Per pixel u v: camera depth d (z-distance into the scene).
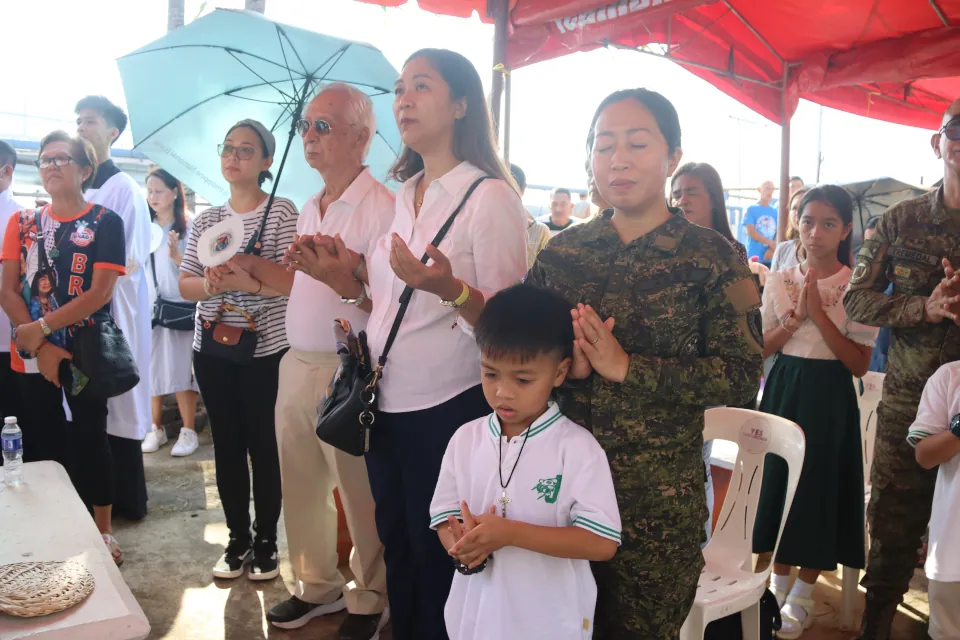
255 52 2.63
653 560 1.43
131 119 2.88
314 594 2.53
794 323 2.51
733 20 4.94
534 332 1.32
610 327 1.33
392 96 2.72
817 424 2.52
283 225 2.64
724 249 1.39
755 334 1.39
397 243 1.53
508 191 1.81
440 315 1.80
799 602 2.65
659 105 1.39
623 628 1.47
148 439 4.45
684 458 1.44
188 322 4.36
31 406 2.96
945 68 4.55
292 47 2.58
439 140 1.88
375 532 2.35
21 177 6.61
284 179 2.96
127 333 3.21
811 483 2.51
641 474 1.41
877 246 2.44
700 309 1.39
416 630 1.97
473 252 1.78
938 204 2.32
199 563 2.97
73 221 2.77
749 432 2.18
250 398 2.68
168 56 2.73
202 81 2.79
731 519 2.17
